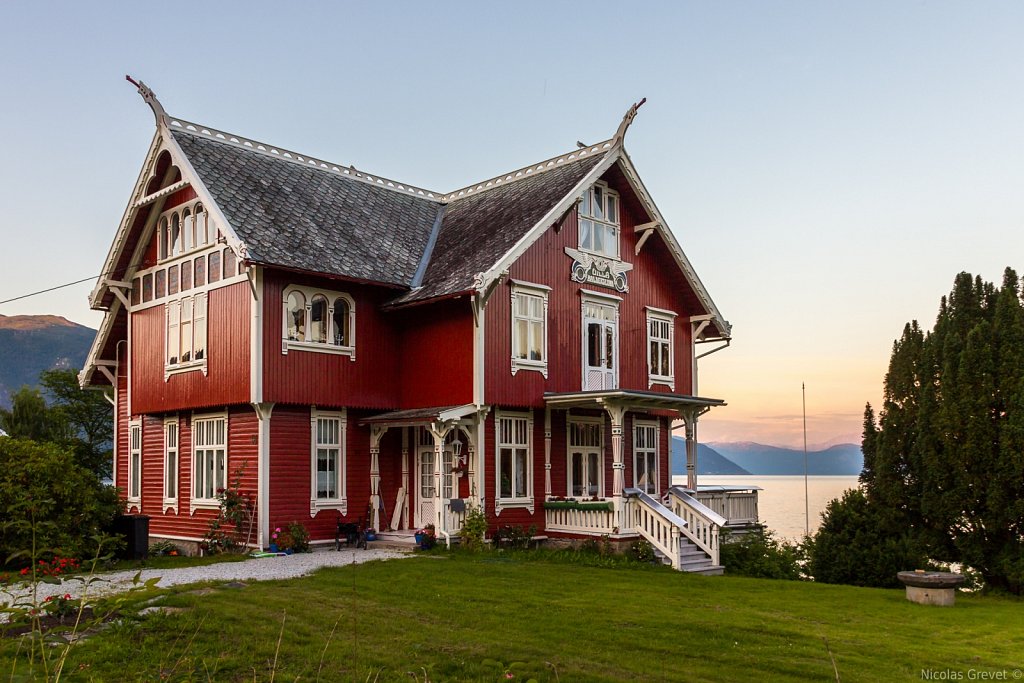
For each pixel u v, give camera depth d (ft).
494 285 75.72
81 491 61.87
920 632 44.32
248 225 74.02
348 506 78.33
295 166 89.61
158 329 85.10
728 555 79.71
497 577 56.85
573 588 53.93
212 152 82.17
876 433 74.90
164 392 83.35
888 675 35.32
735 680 33.94
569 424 86.33
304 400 75.10
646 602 49.67
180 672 32.65
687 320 100.42
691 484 87.35
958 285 71.72
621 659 36.42
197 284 80.28
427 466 81.51
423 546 72.74
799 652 38.50
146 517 66.49
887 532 71.26
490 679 32.96
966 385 66.95
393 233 88.79
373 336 81.05
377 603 46.42
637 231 94.27
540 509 82.28
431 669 34.14
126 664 33.88
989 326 68.18
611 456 90.63
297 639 38.19
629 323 92.48
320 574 56.80
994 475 64.85
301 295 76.38
